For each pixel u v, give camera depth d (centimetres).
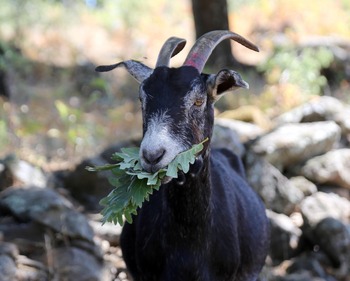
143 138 633
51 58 2292
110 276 1017
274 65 1905
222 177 789
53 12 2525
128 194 652
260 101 1723
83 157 1423
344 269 1134
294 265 1131
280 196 1242
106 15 2652
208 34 717
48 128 1633
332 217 1182
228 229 747
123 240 803
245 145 1323
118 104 1941
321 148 1343
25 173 1209
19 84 1978
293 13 2466
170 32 2558
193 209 698
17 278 949
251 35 2412
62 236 1019
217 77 670
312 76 1852
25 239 1012
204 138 666
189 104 646
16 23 2366
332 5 2627
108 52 2423
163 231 718
